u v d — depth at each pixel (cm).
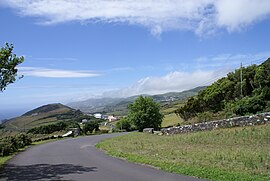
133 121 6906
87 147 2584
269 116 2506
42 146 2909
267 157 1406
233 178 1033
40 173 1310
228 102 4569
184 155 1636
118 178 1132
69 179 1148
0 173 1347
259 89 3997
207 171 1155
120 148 2209
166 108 10525
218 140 2194
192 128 3162
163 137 3069
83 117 12594
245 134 2216
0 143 2175
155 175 1160
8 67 1489
